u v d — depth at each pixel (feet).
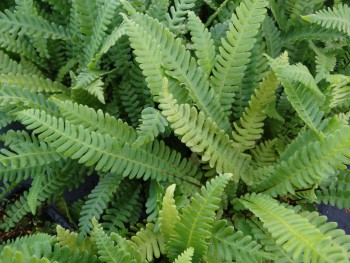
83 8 1.93
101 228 1.47
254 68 1.92
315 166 1.57
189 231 1.51
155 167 1.76
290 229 1.40
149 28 1.72
